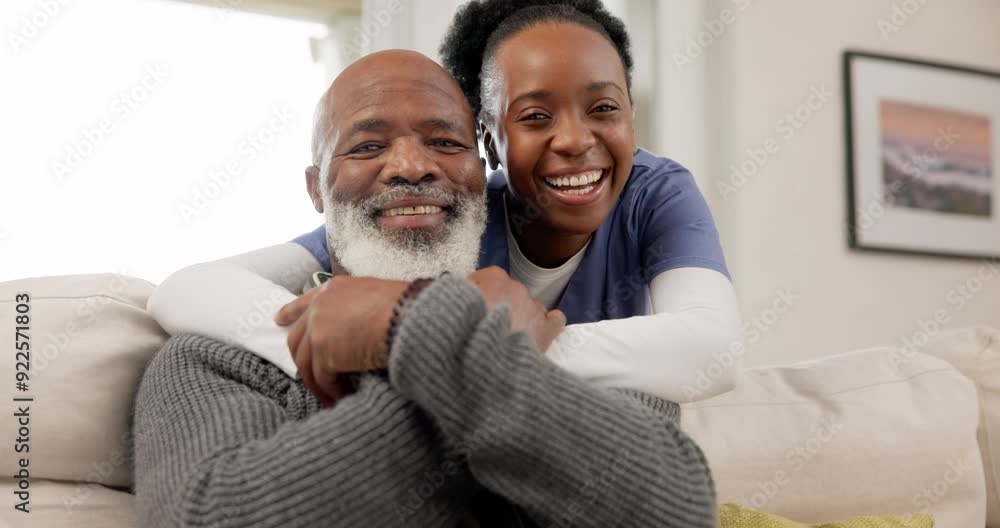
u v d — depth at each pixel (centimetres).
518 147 106
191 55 210
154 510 75
